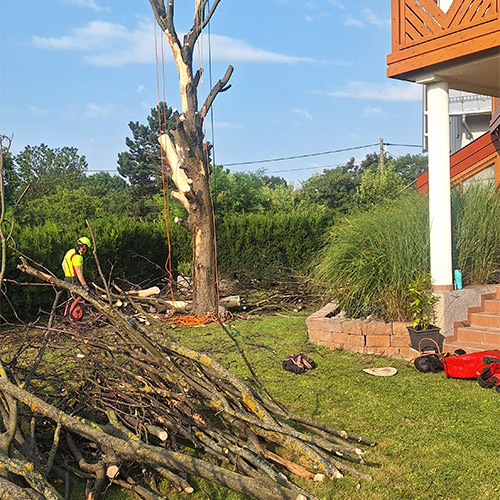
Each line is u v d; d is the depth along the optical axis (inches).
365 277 334.3
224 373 179.0
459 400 235.6
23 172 1636.3
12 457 148.4
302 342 362.0
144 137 2190.0
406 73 328.5
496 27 280.7
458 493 156.8
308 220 652.7
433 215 321.4
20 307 441.1
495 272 370.0
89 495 151.4
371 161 2063.2
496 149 461.7
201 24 448.8
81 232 538.0
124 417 181.5
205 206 454.0
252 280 625.6
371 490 158.4
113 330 209.0
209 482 166.2
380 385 260.7
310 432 200.8
